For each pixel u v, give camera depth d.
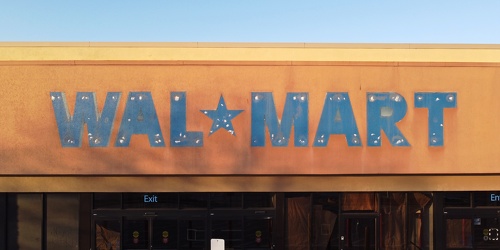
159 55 12.53
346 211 13.55
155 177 13.04
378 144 12.42
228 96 12.34
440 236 13.46
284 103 12.37
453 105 12.46
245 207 13.35
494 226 13.64
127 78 12.26
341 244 13.45
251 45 12.62
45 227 13.25
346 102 12.38
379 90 12.43
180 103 12.29
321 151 12.41
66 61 12.20
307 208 13.47
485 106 12.53
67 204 13.30
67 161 12.25
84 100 12.23
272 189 13.12
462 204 13.59
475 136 12.51
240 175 12.73
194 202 13.38
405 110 12.42
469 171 12.50
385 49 12.71
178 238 13.35
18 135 12.19
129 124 12.27
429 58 12.76
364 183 13.27
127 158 12.29
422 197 13.60
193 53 12.56
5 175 12.41
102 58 12.47
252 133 12.34
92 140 12.23
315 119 12.40
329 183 13.21
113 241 13.32
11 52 12.38
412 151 12.46
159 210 13.33
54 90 12.19
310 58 12.63
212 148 12.36
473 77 12.50
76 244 13.28
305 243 13.45
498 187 13.38
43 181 13.02
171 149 12.32
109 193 13.34
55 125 12.22
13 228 13.20
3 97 12.16
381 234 13.52
